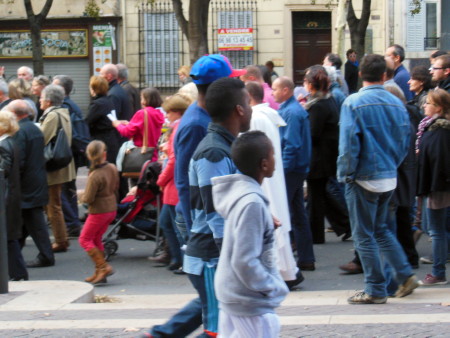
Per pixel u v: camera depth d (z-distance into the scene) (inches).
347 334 255.4
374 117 297.0
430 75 421.1
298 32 1186.0
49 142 454.3
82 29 1192.2
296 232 388.5
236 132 207.6
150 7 1184.2
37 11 1188.5
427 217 352.2
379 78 302.2
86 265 428.8
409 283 315.0
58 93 465.1
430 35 1177.4
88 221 380.8
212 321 210.4
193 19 784.3
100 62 1195.9
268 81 438.6
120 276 401.1
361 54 893.2
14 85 500.7
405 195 339.3
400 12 1168.2
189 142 227.3
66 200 498.0
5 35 1199.6
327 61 519.2
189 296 345.1
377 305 304.2
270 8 1170.6
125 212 434.6
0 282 334.6
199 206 208.8
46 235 423.5
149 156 470.0
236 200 182.1
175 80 1193.4
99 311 306.5
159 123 471.2
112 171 381.7
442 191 342.3
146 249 466.9
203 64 225.8
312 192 445.1
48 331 271.0
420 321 269.9
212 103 206.2
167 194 386.3
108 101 521.7
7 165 370.6
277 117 321.7
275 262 190.4
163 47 1191.6
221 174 201.0
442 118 345.4
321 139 419.2
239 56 1183.6
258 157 184.9
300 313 295.3
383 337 250.5
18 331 271.7
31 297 328.8
